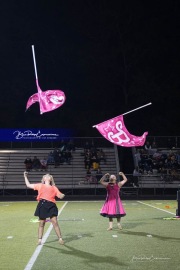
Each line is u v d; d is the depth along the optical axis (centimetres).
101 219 1691
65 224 1533
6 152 3747
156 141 3816
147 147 3672
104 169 3622
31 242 1165
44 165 3525
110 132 1543
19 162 3659
